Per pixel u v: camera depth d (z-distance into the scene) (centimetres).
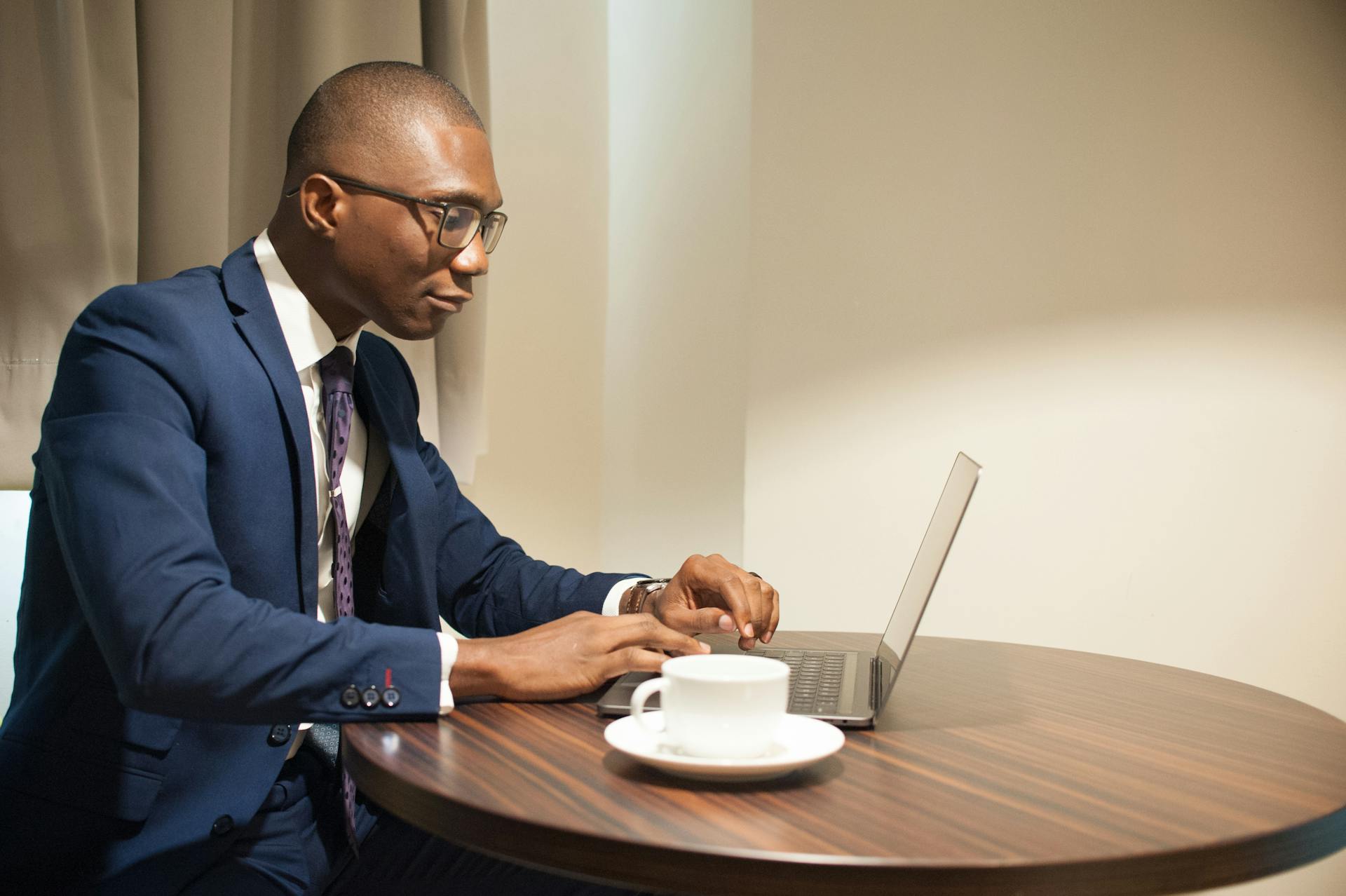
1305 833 66
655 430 243
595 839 64
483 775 76
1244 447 204
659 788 73
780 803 70
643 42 250
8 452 157
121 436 97
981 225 211
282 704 89
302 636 91
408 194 115
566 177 251
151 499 94
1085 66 207
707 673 81
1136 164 206
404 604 125
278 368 113
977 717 95
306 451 113
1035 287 208
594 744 85
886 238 214
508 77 241
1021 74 209
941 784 75
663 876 62
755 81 213
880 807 69
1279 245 204
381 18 193
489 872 122
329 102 117
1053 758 82
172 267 168
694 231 232
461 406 204
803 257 215
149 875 101
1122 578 205
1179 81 205
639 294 250
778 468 212
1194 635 204
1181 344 205
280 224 121
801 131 215
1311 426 203
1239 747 85
